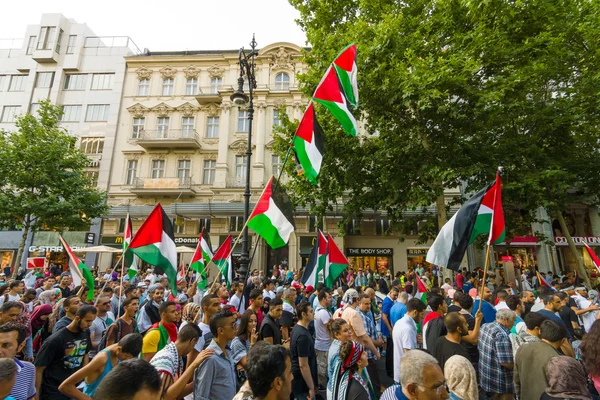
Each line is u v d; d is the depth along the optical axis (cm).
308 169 649
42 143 1991
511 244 2239
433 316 496
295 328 455
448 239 558
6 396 241
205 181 2658
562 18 1184
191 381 330
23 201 1870
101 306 520
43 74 3091
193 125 2761
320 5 1356
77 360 387
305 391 437
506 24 1088
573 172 1269
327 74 696
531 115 1227
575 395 249
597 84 1159
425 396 220
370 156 1270
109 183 2689
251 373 220
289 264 2358
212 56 2820
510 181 1148
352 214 1382
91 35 3244
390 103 1088
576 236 2277
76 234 2592
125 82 2919
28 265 1527
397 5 1274
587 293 862
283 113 1441
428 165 1145
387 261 2412
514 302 576
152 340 389
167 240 577
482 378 425
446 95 989
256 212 598
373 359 533
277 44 2753
